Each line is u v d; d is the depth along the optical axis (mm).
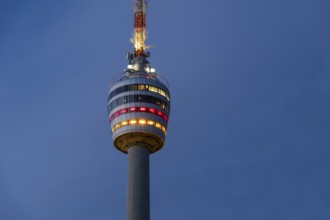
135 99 174375
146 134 171625
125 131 171875
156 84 178500
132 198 162125
